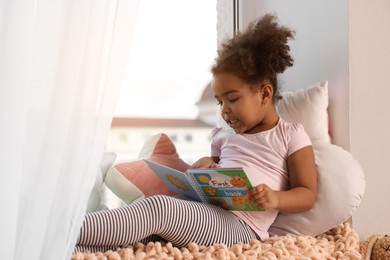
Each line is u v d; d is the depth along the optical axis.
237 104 1.27
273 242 1.14
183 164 1.39
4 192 0.64
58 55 0.69
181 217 1.04
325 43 1.51
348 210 1.27
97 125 0.73
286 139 1.28
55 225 0.70
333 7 1.47
